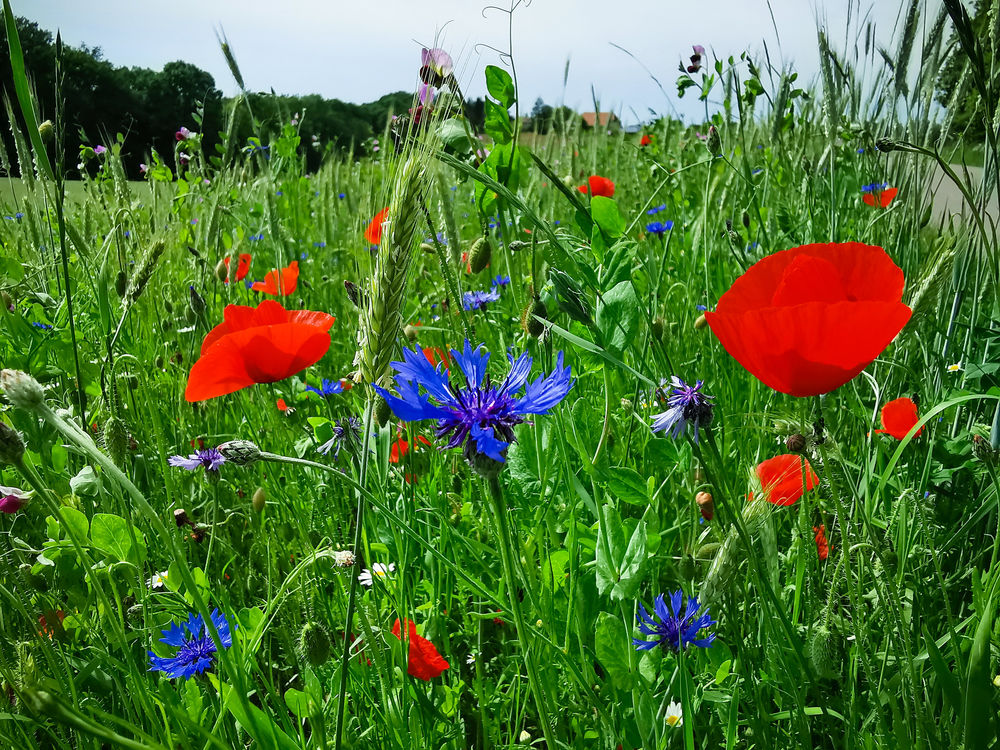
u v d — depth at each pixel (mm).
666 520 2277
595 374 2652
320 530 2527
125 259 2734
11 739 1465
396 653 1767
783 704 1746
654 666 1675
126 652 1362
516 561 1819
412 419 1185
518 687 1873
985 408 2498
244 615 1742
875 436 2223
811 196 3982
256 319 2412
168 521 2156
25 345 2832
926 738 1358
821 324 1243
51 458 2326
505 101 2158
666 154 6332
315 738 1527
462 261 2834
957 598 2023
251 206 6371
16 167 3922
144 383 2840
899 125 3393
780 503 1767
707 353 3119
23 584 1837
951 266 1781
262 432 3059
